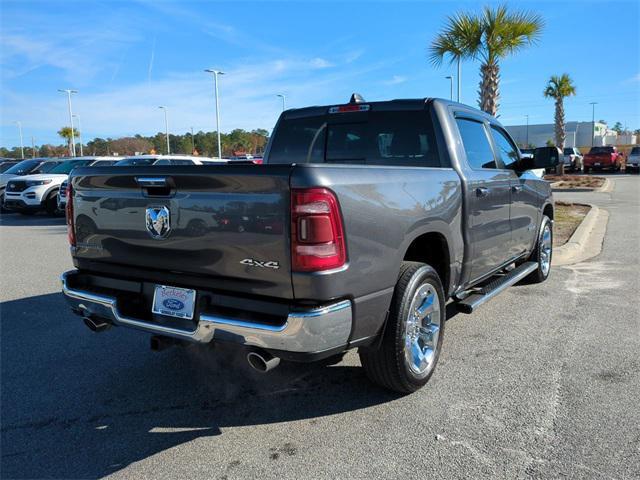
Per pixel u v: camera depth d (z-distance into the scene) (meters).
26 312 5.98
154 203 3.30
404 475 2.85
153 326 3.29
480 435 3.22
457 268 4.23
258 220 2.90
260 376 4.19
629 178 29.41
